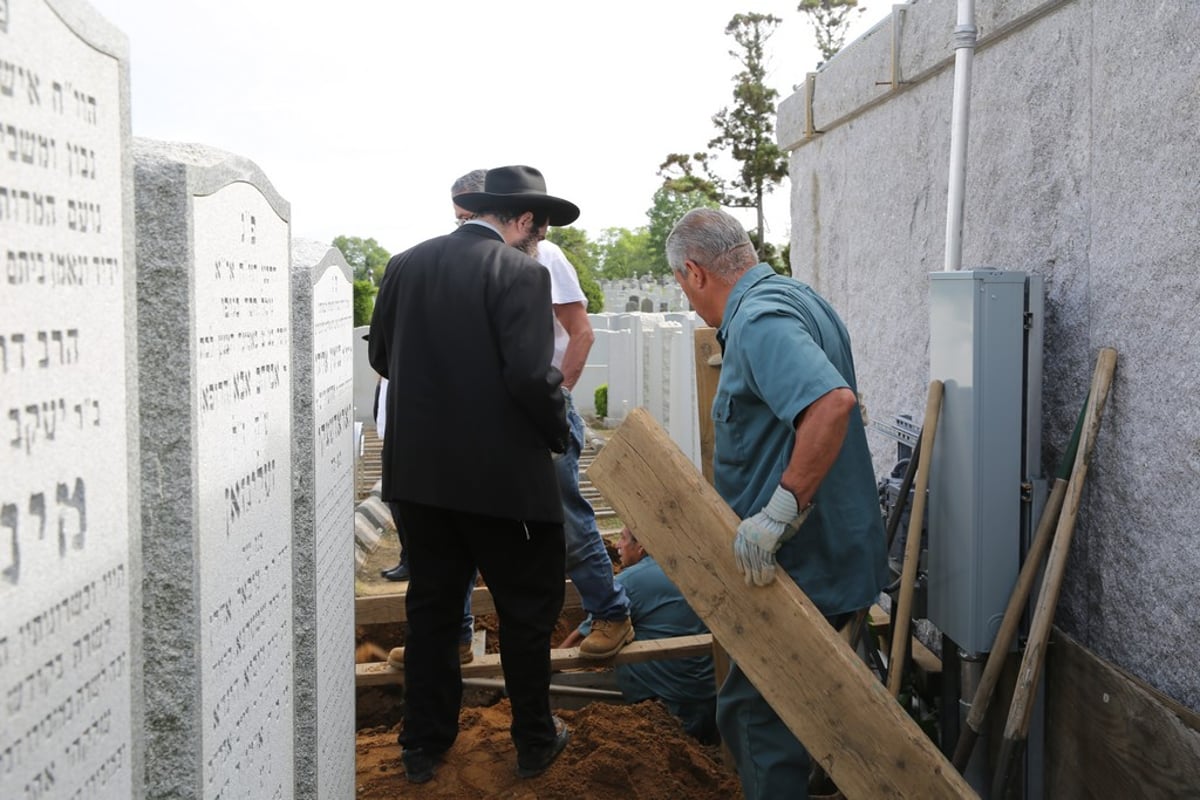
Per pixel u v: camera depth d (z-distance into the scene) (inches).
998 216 148.5
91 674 57.7
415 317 134.0
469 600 166.2
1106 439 121.4
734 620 108.7
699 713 173.5
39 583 51.8
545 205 143.8
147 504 67.6
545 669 142.9
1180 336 108.0
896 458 186.5
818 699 106.0
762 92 796.6
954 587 133.7
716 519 108.8
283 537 98.6
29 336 50.9
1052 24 133.6
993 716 137.2
